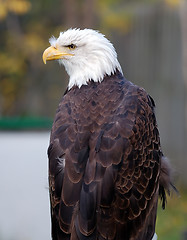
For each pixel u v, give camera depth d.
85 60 9.16
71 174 7.82
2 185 14.86
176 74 25.92
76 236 7.63
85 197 7.67
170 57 26.05
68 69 9.35
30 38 27.22
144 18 26.12
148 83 26.47
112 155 7.82
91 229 7.62
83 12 24.98
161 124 26.09
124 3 24.23
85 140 7.99
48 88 29.02
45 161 14.94
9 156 14.86
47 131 15.44
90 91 8.70
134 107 8.30
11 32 27.75
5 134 15.09
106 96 8.49
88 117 8.19
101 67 9.11
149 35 26.33
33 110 29.17
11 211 14.91
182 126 25.69
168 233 19.03
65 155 7.98
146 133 8.27
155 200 8.36
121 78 9.23
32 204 14.88
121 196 7.81
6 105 29.19
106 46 9.20
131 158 7.93
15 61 27.20
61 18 28.12
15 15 27.95
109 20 23.81
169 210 21.09
